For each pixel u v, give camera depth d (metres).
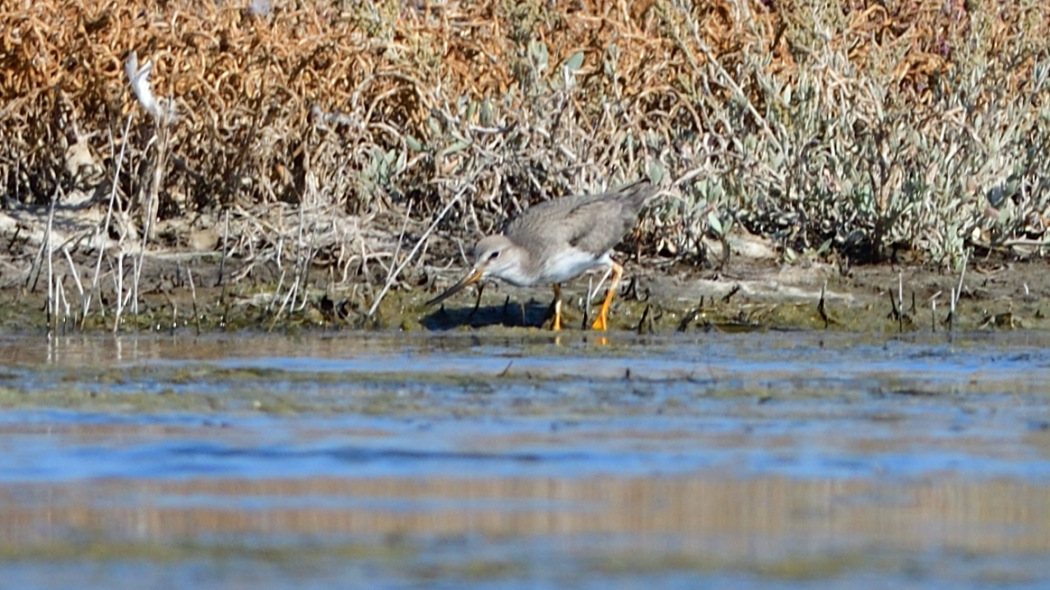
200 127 16.81
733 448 9.25
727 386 11.34
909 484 8.45
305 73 17.02
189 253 16.03
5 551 7.25
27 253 15.68
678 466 8.83
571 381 11.54
